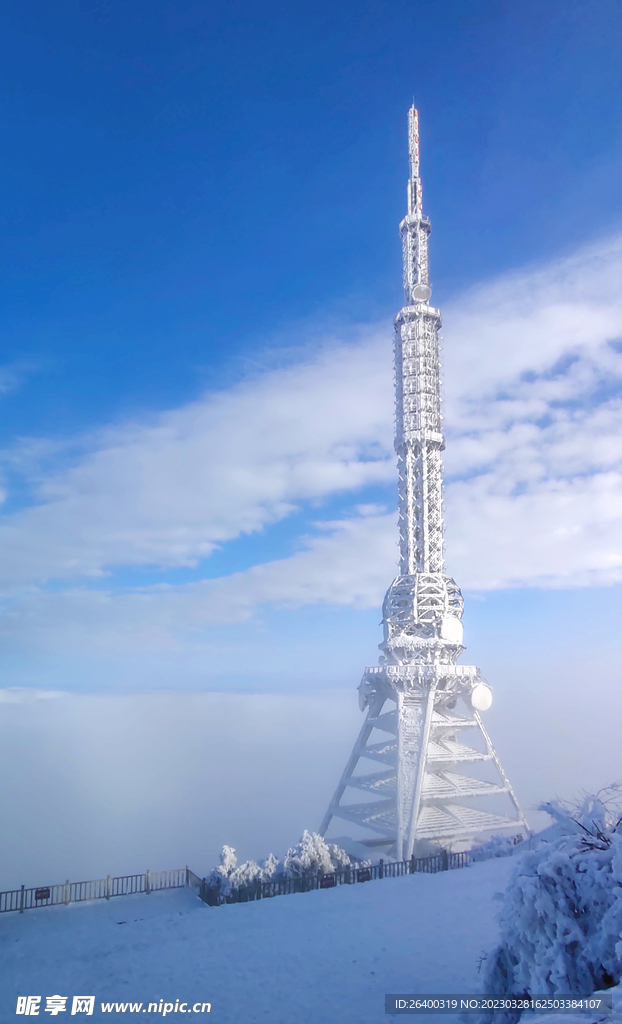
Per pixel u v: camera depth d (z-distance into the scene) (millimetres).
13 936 35625
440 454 105250
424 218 112375
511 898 19031
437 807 89312
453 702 97125
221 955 30594
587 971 16688
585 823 19234
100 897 44719
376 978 27344
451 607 97375
